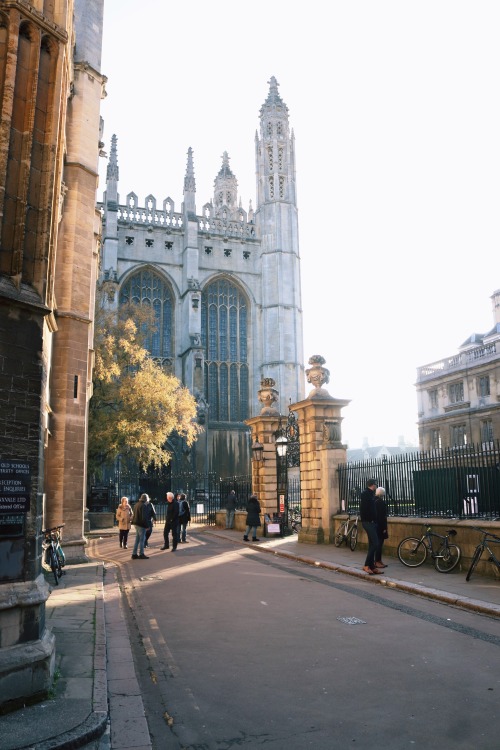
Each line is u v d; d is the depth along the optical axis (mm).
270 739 4570
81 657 6453
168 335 56781
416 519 13922
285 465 22281
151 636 7742
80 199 16609
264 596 10289
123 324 34906
